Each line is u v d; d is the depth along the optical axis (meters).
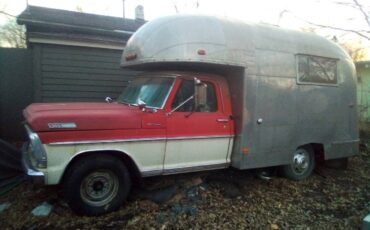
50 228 4.51
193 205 5.21
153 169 5.10
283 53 6.08
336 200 5.74
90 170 4.70
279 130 6.09
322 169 7.38
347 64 7.10
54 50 8.30
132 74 9.23
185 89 5.39
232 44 5.45
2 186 5.94
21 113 8.31
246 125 5.68
